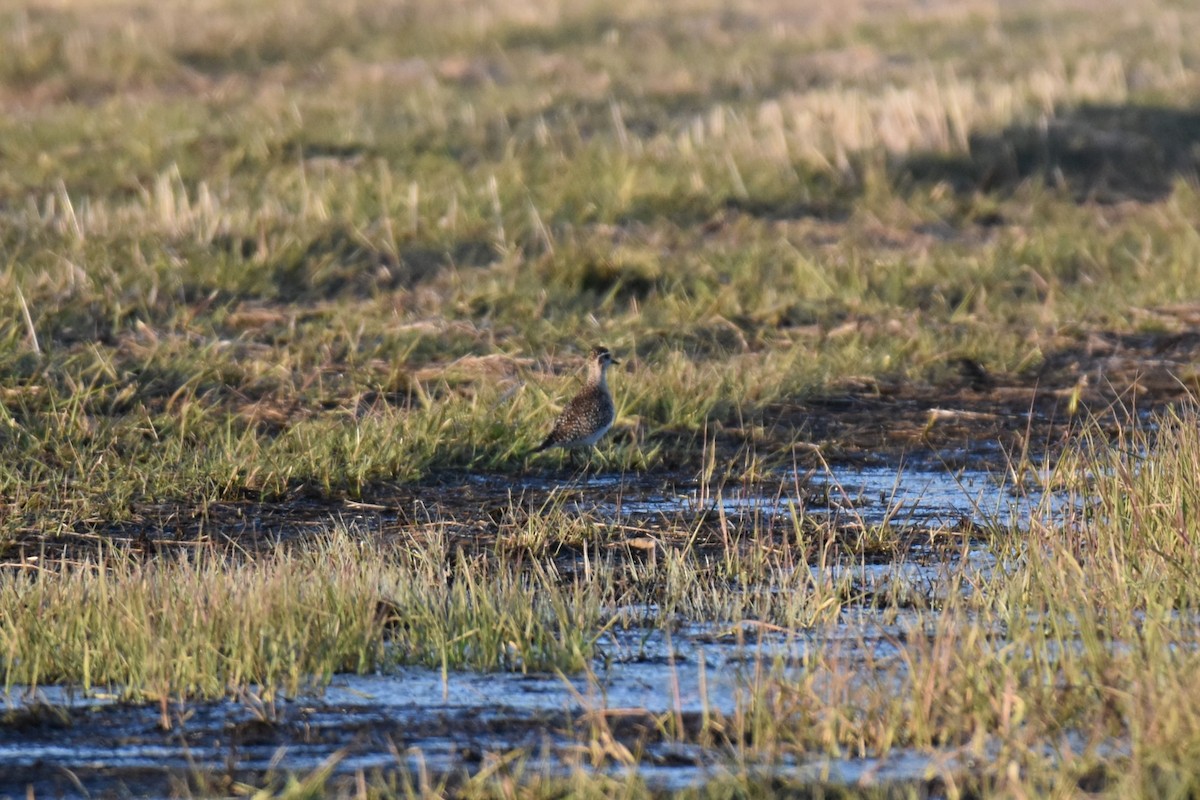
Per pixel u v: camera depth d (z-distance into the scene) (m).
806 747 16.81
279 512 27.03
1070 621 20.14
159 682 18.25
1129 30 86.50
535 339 39.28
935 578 23.25
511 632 20.02
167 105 64.81
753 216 53.53
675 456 31.20
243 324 39.38
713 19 89.12
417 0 89.88
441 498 28.20
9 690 18.52
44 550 24.41
